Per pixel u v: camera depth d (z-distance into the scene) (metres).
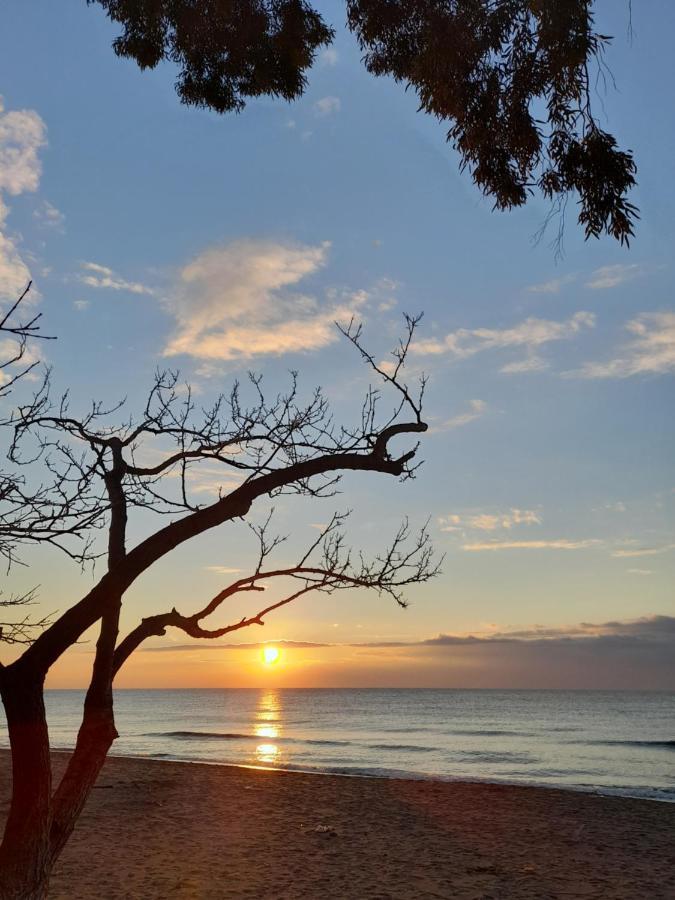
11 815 3.16
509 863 10.40
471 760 35.59
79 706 139.12
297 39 5.52
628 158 4.48
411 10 4.95
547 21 4.37
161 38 5.71
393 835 12.21
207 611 3.66
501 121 4.75
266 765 27.92
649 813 14.66
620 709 117.56
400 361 3.89
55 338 3.16
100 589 3.34
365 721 81.62
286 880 9.24
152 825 12.64
